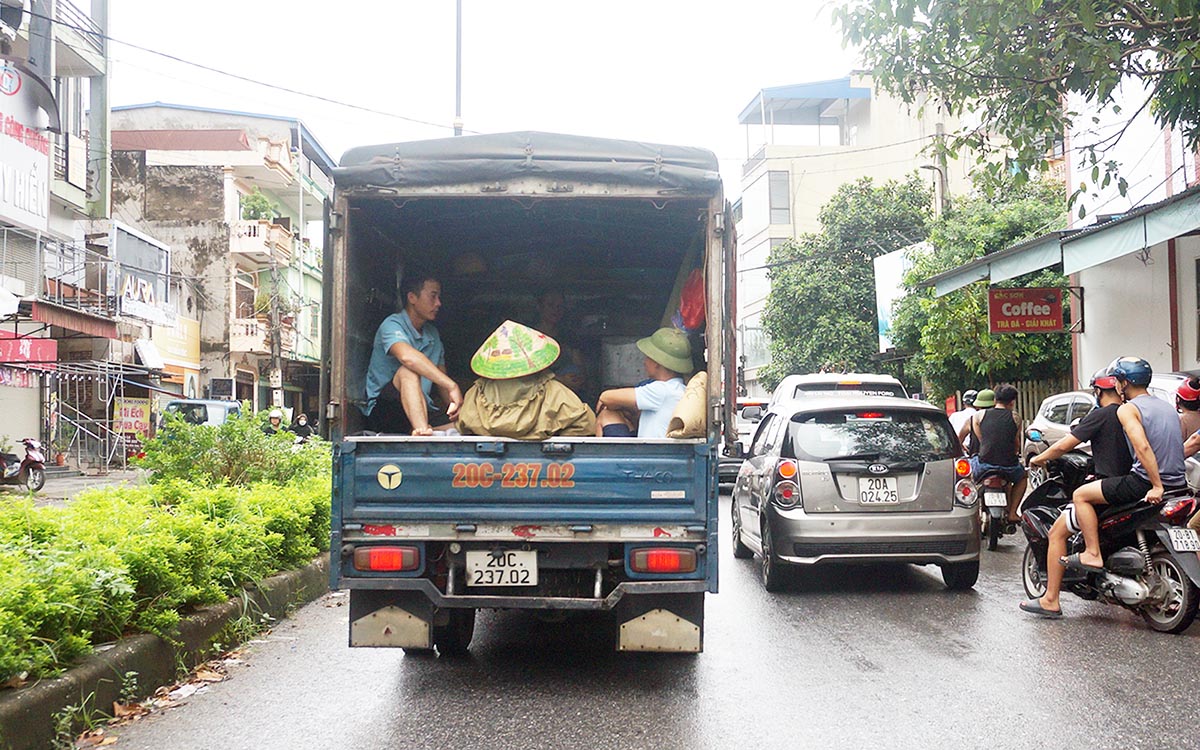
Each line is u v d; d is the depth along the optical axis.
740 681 5.37
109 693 4.68
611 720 4.67
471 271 7.86
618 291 8.29
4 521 6.18
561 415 5.14
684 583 4.99
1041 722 4.55
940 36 8.79
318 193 39.91
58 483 20.31
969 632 6.54
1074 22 8.27
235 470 9.52
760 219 42.59
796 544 7.73
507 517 5.02
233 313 33.78
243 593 6.52
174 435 9.65
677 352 5.69
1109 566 6.65
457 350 8.23
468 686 5.30
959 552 7.80
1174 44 8.46
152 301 26.39
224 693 5.17
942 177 21.14
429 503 5.04
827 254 29.19
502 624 7.01
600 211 6.80
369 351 6.15
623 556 5.10
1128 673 5.40
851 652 6.02
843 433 7.93
